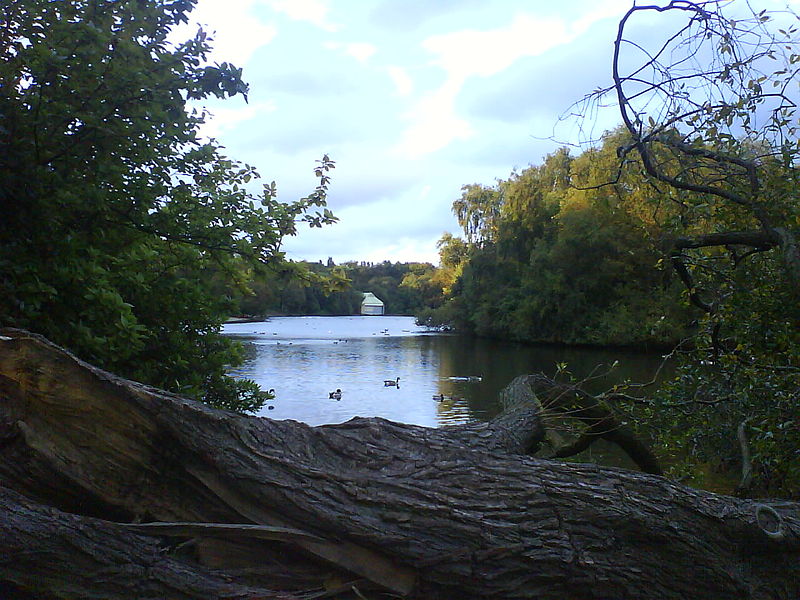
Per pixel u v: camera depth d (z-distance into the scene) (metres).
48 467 2.21
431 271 82.50
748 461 4.70
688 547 2.52
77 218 4.46
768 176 3.99
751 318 4.50
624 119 3.97
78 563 1.98
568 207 38.00
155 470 2.27
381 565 2.29
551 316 37.47
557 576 2.37
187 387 4.91
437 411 14.04
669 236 4.67
